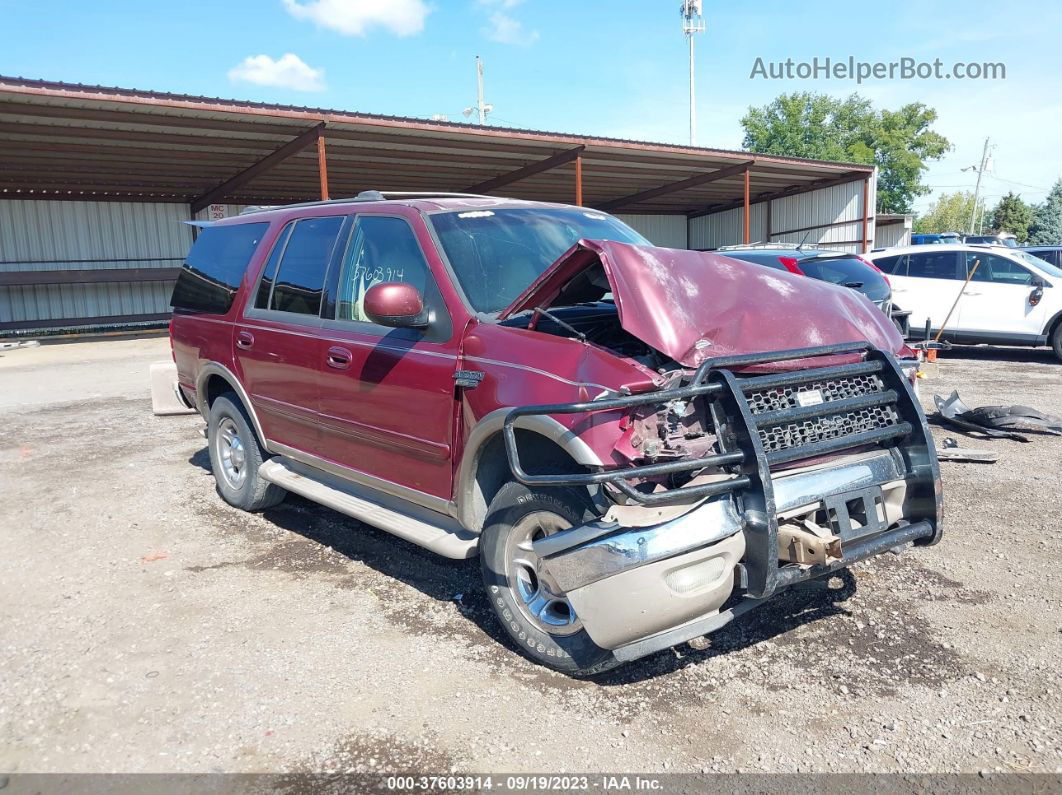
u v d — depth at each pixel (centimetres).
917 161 5541
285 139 1905
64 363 1551
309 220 491
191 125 1705
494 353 342
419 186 2634
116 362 1541
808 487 309
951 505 535
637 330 307
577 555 297
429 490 382
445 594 418
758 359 310
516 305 348
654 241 3675
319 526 529
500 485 366
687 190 3047
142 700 320
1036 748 277
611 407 282
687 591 289
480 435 338
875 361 346
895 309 1000
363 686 328
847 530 315
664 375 300
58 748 289
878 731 290
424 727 299
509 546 341
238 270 541
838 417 328
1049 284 1197
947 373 1112
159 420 914
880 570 432
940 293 1279
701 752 281
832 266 988
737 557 296
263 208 565
